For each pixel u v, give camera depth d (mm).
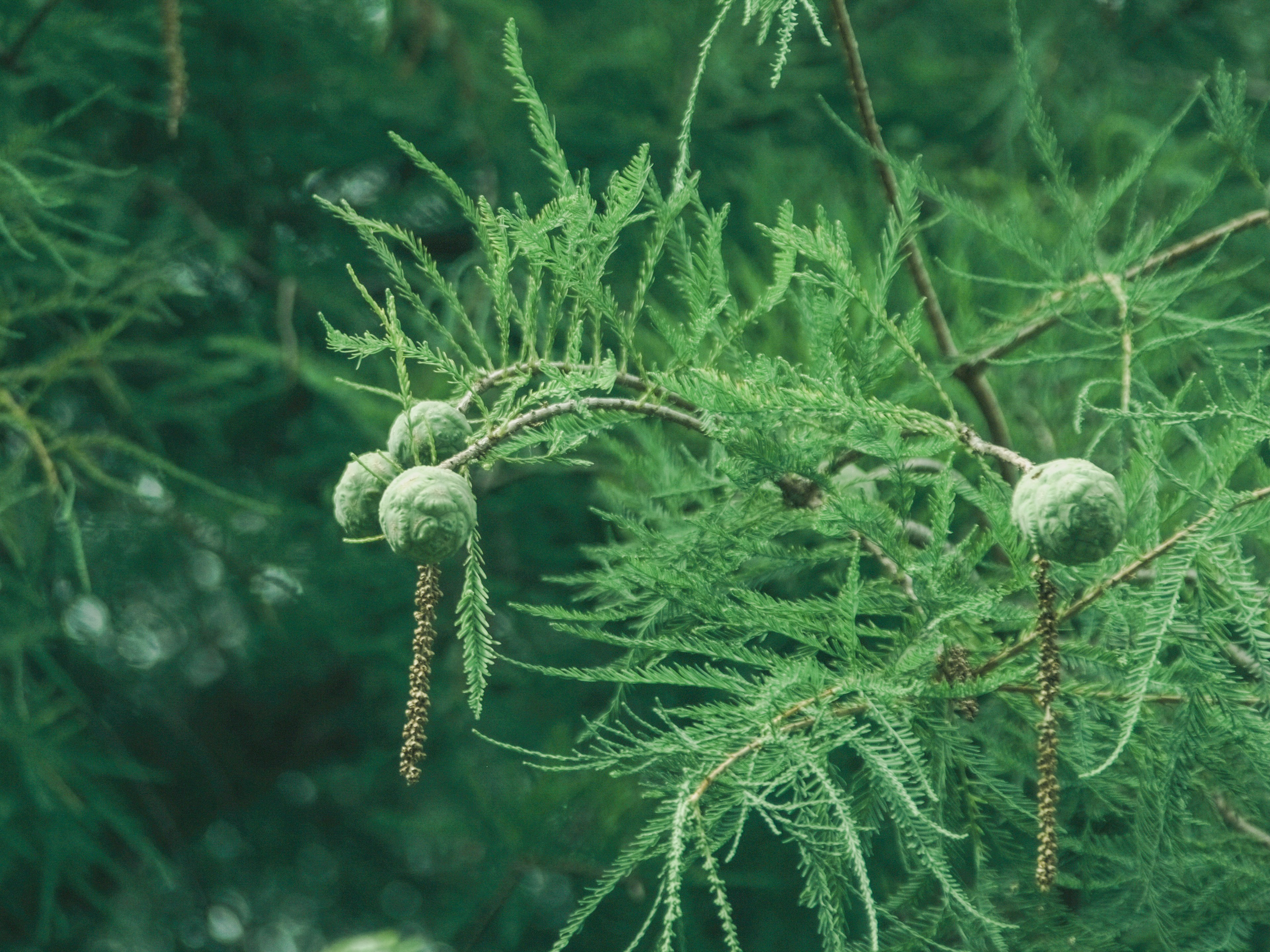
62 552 2074
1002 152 2041
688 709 1135
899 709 1137
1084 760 1160
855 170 2127
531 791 1604
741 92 2160
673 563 1221
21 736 1894
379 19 2250
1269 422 1117
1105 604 1149
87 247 1996
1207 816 1216
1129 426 1303
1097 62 2217
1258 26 2234
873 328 1189
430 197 2229
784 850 1397
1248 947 1203
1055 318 1287
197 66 2213
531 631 2027
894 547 1152
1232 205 1683
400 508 1090
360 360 1157
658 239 1180
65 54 1898
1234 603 1114
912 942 1189
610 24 2275
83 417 2119
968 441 1129
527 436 1140
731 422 1143
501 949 1940
